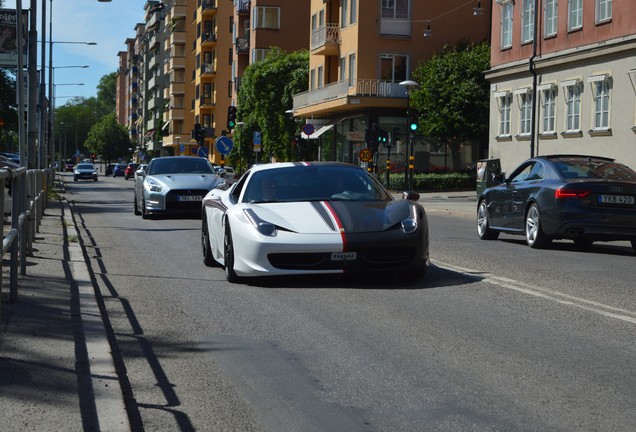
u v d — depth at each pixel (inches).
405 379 235.0
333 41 2235.5
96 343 260.8
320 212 410.6
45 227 723.4
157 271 473.7
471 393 220.4
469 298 369.1
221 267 492.7
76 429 178.5
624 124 1213.7
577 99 1333.7
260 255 398.6
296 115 2442.2
